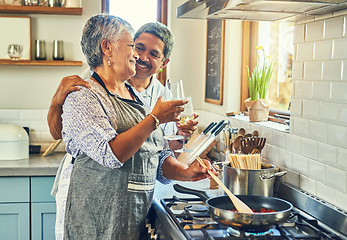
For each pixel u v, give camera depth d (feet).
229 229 6.42
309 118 7.69
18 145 12.02
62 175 7.19
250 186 7.54
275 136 8.88
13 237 11.27
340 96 6.83
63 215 6.93
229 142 9.64
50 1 12.73
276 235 6.22
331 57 7.08
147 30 9.11
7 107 13.30
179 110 6.35
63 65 12.90
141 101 7.63
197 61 14.14
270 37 11.23
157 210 7.38
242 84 11.69
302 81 7.95
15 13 13.01
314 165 7.53
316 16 7.50
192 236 6.12
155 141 7.27
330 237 5.90
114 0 13.91
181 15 8.36
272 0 6.07
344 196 6.71
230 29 11.65
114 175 6.77
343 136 6.75
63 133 6.66
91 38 6.74
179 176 7.76
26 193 11.22
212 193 8.69
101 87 6.78
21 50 12.73
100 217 6.77
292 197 7.90
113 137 6.14
